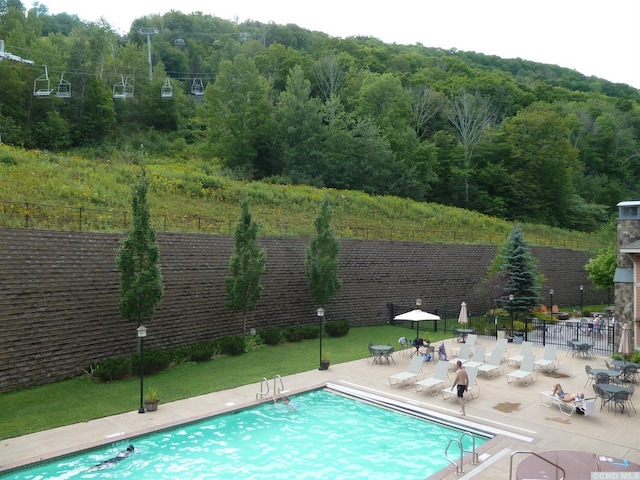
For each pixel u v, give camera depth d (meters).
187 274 23.16
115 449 12.65
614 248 33.97
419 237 40.28
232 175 48.97
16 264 17.00
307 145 54.25
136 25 109.31
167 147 59.34
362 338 27.23
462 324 28.88
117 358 18.67
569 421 14.54
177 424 14.02
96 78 59.50
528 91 91.44
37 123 52.66
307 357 22.39
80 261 19.03
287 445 13.12
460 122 76.00
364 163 55.84
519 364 21.44
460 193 64.50
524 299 31.70
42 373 17.41
